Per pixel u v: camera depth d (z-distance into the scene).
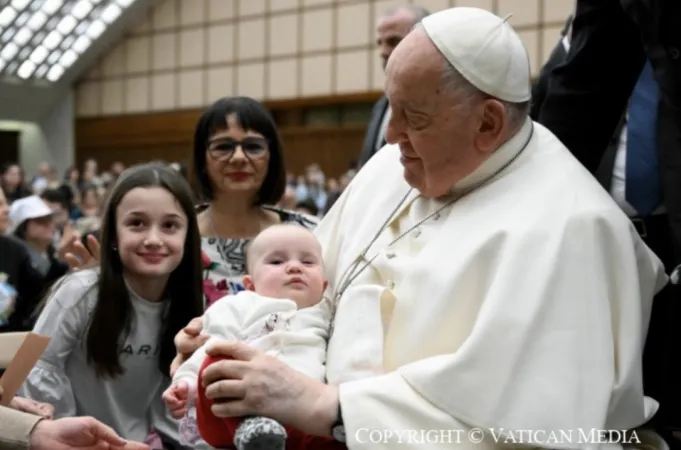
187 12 16.50
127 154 17.69
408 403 1.43
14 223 4.66
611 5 1.91
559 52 2.32
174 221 2.14
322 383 1.50
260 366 1.46
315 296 1.73
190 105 16.61
